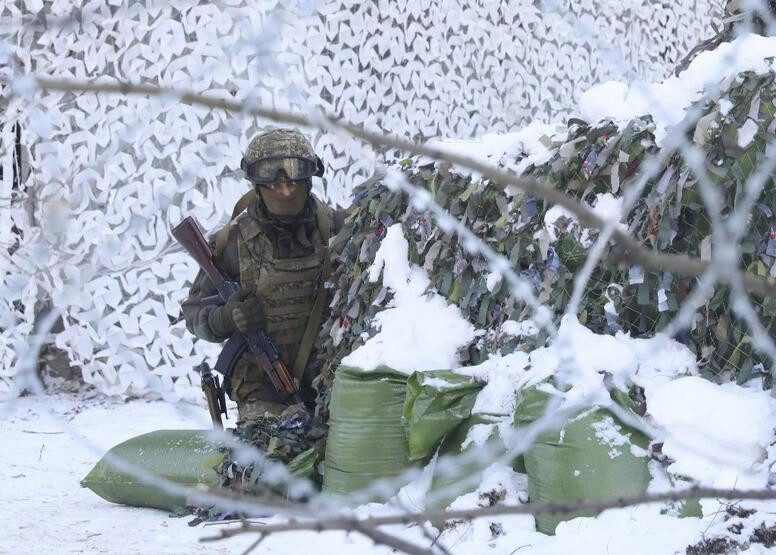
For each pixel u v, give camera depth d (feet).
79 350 27.48
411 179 15.06
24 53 26.17
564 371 11.36
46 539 13.51
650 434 11.16
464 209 14.43
